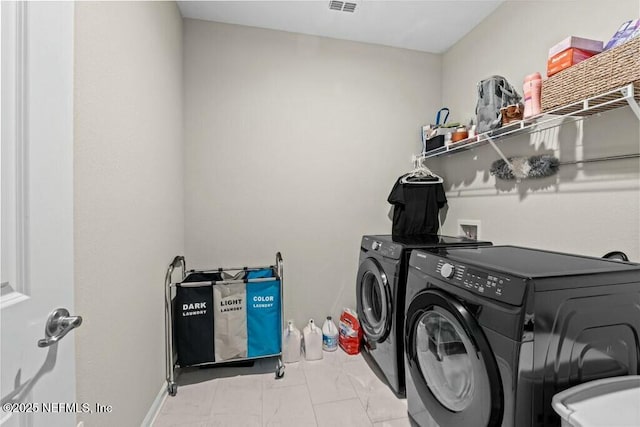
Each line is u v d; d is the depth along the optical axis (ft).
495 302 3.13
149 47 4.81
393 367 5.40
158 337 5.25
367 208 8.20
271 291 6.28
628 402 2.73
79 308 2.91
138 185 4.38
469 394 3.61
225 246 7.32
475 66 7.32
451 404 3.86
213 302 5.99
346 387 5.79
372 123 8.20
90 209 3.12
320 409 5.14
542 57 5.46
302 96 7.71
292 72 7.64
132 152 4.17
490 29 6.81
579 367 3.04
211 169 7.21
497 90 5.67
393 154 8.37
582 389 2.87
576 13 4.81
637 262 3.96
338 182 7.98
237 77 7.30
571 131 4.84
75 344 2.83
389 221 8.36
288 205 7.66
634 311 3.23
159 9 5.29
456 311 3.51
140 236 4.46
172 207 6.13
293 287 7.74
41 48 2.19
